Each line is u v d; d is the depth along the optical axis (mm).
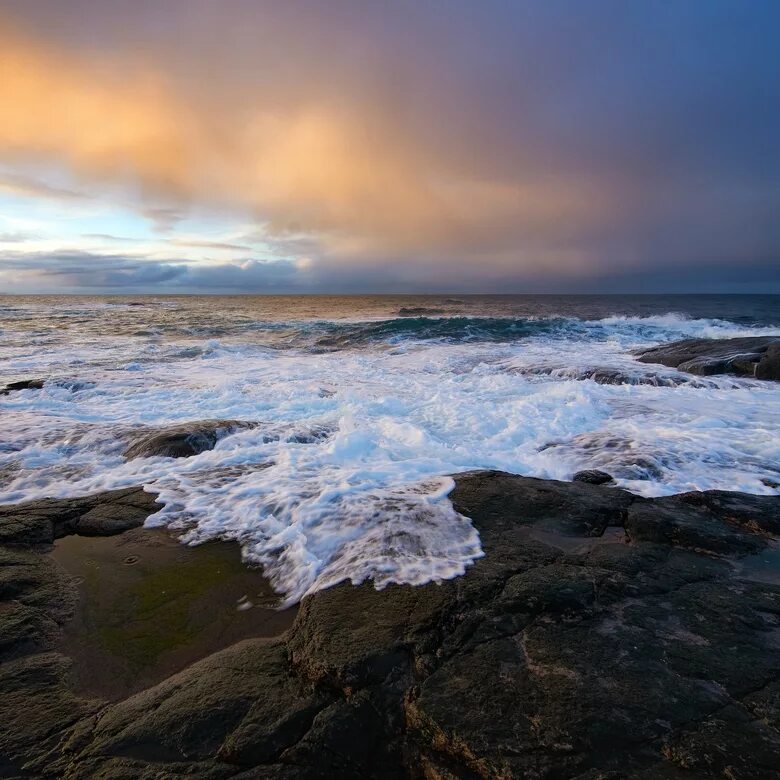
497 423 7418
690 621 2902
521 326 21531
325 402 8820
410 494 4801
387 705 2385
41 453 6430
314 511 4465
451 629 2832
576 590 3191
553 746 2080
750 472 5492
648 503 4629
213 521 4484
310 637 2807
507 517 4328
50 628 3115
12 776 2094
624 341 18438
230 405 8867
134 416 8234
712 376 10945
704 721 2182
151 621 3197
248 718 2326
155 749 2199
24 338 19828
